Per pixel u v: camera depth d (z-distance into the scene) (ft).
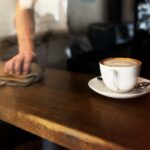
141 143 1.44
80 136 1.58
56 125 1.70
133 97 2.06
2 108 2.05
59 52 5.74
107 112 1.86
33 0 3.48
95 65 5.33
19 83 2.55
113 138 1.50
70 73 2.92
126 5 4.80
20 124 1.96
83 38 5.48
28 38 3.19
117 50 5.10
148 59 4.64
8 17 5.33
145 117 1.77
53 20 5.72
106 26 5.13
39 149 2.77
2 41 5.39
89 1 5.20
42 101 2.11
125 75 1.99
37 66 3.00
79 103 2.04
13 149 2.83
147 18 4.62
